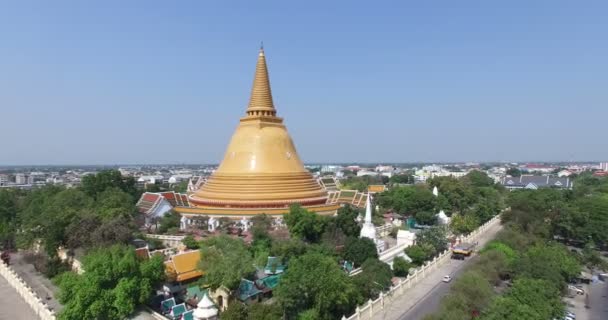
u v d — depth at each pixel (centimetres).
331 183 14200
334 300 4769
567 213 10575
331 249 6656
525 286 5491
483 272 6469
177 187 18525
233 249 5531
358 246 6838
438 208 11431
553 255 7431
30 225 7875
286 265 6125
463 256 8344
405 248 8006
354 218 8281
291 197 9862
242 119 11062
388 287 5944
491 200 13712
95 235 6216
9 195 11100
